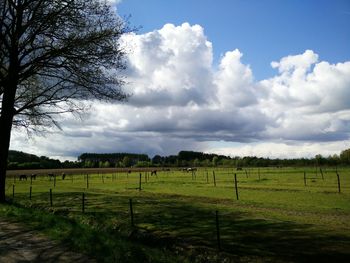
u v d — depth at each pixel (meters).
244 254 14.33
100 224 19.48
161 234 17.89
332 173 85.94
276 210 26.33
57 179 89.44
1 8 24.36
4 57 26.19
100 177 98.06
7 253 11.02
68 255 10.82
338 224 20.47
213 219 22.20
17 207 21.73
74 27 24.39
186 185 55.56
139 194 40.56
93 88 25.61
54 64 25.30
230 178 73.81
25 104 27.78
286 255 14.20
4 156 25.53
